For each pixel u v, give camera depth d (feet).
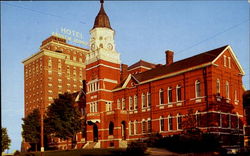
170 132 170.60
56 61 361.30
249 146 157.99
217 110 154.51
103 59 213.87
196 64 165.89
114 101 212.43
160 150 141.59
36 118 233.35
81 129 200.64
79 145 227.61
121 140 192.75
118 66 221.46
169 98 176.24
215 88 155.84
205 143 132.67
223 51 163.63
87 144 210.38
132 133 195.52
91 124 213.05
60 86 359.46
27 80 374.43
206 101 155.53
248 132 181.68
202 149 132.46
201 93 158.81
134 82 199.72
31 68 371.35
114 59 219.82
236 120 166.09
